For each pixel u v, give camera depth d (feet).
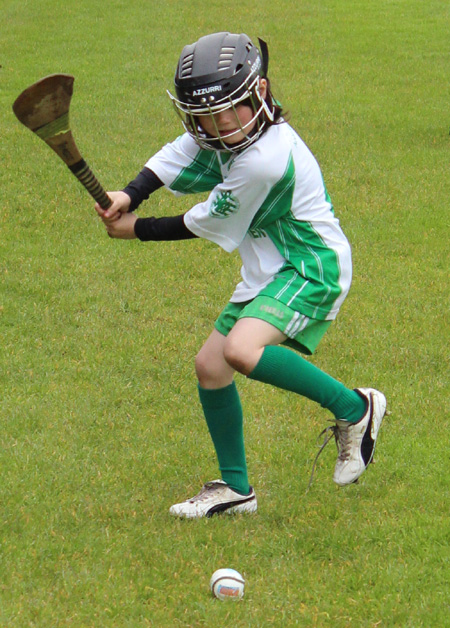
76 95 145.89
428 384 59.36
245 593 37.09
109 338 64.95
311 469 48.67
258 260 40.75
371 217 95.20
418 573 38.81
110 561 38.81
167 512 43.60
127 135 123.13
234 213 38.58
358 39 197.47
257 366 38.93
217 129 36.58
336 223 40.55
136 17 208.44
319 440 51.96
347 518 43.57
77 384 57.93
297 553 40.60
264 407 56.03
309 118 136.87
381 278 78.89
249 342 38.81
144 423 53.11
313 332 40.57
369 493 46.09
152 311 70.33
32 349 62.95
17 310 69.21
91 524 41.83
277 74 167.32
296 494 45.98
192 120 37.11
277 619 35.35
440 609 36.29
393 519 43.16
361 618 35.83
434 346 65.10
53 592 36.40
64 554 39.27
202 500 43.57
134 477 46.73
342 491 46.29
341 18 217.36
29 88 33.50
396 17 219.82
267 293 39.65
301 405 56.34
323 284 39.55
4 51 175.32
